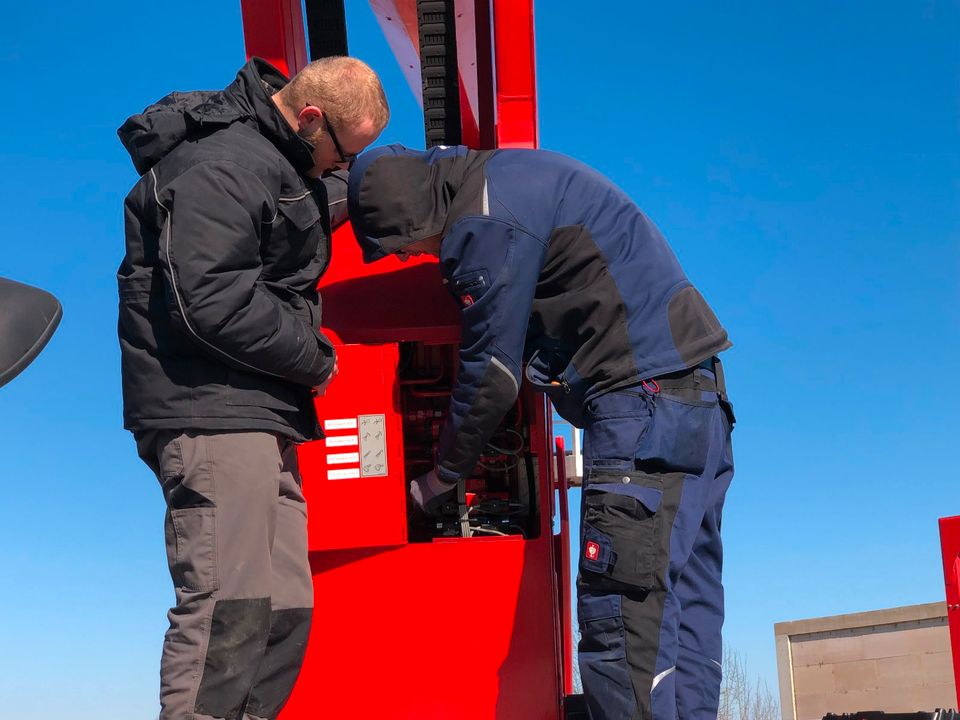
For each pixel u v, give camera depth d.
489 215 2.31
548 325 2.39
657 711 2.20
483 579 2.68
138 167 2.21
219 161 2.08
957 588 3.21
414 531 2.93
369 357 2.71
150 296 2.13
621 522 2.24
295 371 2.16
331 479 2.68
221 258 2.03
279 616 2.25
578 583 2.31
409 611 2.68
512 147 2.93
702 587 2.49
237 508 2.08
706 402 2.33
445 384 2.91
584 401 2.37
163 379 2.10
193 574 2.05
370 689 2.65
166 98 2.22
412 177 2.38
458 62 3.14
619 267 2.34
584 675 2.28
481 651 2.65
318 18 3.12
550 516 2.74
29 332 1.02
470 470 2.49
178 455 2.10
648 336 2.30
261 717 2.24
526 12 2.89
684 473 2.30
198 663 2.00
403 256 2.53
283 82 2.33
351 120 2.23
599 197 2.38
